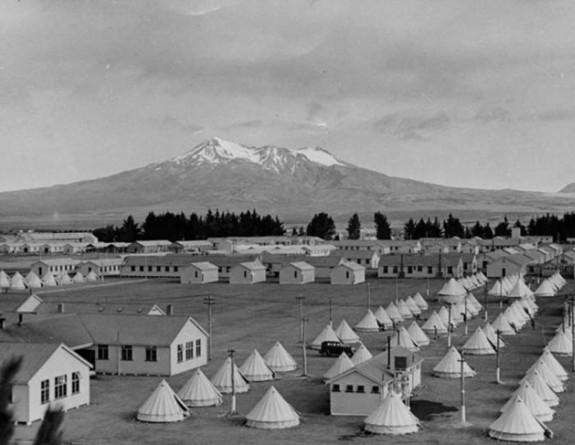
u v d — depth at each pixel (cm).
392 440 5912
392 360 7350
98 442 5744
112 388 7675
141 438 5900
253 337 11106
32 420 6088
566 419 6606
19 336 7675
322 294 17100
